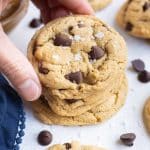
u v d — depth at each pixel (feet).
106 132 1.11
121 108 1.15
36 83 1.05
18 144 1.08
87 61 1.12
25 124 1.12
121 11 1.37
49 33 1.17
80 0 1.28
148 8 1.33
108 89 1.12
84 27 1.19
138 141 1.08
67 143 1.07
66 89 1.09
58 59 1.12
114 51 1.14
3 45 1.01
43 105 1.15
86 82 1.10
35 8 1.42
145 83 1.20
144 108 1.14
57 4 1.33
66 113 1.11
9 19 1.27
